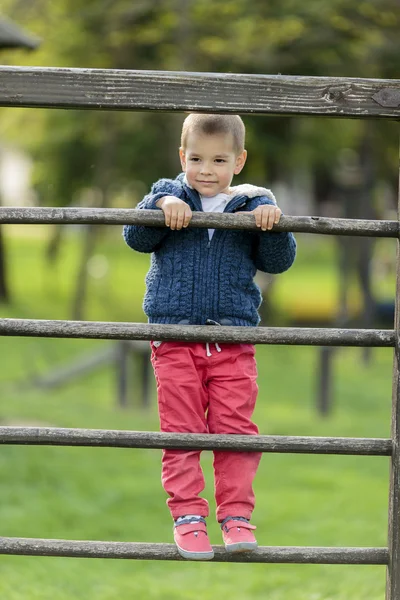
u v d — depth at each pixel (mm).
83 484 19781
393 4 36406
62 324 7258
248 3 36719
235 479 7469
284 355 44250
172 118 44031
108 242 87000
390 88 7211
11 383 32812
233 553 7359
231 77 7152
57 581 13156
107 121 45312
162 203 7273
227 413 7512
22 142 51656
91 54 41375
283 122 43531
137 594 12906
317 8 36344
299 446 7344
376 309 47906
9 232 109250
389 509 7582
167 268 7590
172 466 7453
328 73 38531
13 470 20172
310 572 14008
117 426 25422
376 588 12508
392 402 7551
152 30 38938
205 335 7246
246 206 7656
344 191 45719
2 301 54781
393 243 57562
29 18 41219
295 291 63312
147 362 29094
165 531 16797
